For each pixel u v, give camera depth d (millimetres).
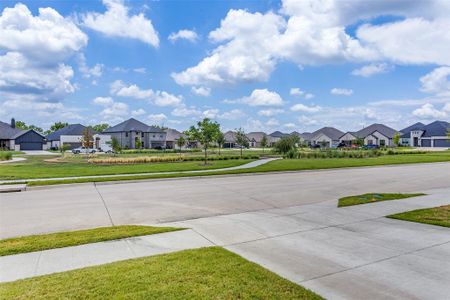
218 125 27672
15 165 25922
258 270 4574
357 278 4426
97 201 10750
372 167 23469
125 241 6121
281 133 120812
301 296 3822
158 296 3781
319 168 21844
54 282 4176
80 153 54344
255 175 18734
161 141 87562
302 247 5773
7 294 3824
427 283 4266
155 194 12117
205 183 15242
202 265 4762
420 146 80375
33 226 7609
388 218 7934
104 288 3988
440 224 7219
